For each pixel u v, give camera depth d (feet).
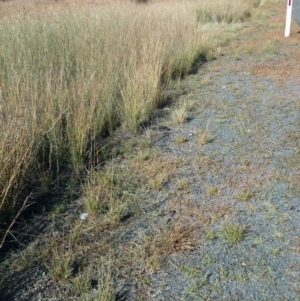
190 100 18.66
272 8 50.14
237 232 9.21
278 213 10.05
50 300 7.53
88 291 7.72
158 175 11.82
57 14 26.96
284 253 8.69
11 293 7.67
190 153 13.38
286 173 11.90
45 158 12.48
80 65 18.90
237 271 8.21
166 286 7.86
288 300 7.45
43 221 9.84
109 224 9.73
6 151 10.50
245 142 14.05
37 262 8.46
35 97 13.08
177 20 28.76
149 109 16.66
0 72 16.14
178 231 9.38
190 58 24.16
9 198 9.91
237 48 29.53
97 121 14.79
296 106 17.37
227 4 43.37
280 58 26.04
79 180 11.79
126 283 7.94
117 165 12.61
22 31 22.53
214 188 11.18
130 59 19.52
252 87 20.36
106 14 27.50
